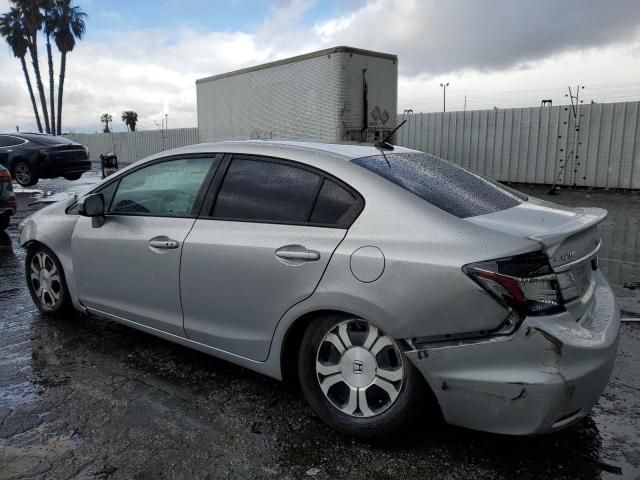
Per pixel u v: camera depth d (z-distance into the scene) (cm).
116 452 271
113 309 394
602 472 254
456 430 290
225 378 355
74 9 4091
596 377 240
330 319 280
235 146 341
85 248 405
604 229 897
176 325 350
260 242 301
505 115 1550
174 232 345
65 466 259
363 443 278
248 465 261
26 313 485
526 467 259
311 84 1216
